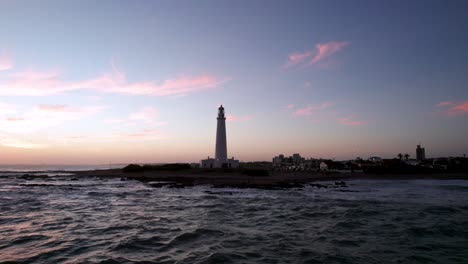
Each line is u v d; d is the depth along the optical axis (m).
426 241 15.68
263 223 20.20
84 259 12.65
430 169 93.25
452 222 20.38
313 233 17.39
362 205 28.86
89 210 26.00
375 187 51.91
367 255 13.38
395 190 46.31
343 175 84.00
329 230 18.16
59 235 16.77
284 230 18.12
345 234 17.16
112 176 83.69
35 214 23.91
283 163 129.75
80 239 15.86
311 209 26.28
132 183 60.84
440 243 15.30
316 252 13.77
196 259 12.68
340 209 26.20
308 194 40.06
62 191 44.34
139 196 37.53
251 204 29.64
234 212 24.73
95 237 16.31
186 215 23.27
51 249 14.07
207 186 51.97
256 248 14.35
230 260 12.59
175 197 36.25
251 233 17.33
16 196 37.72
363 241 15.66
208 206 28.23
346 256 13.20
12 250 13.95
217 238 16.17
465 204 29.77
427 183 62.16
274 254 13.45
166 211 25.28
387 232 17.62
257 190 45.47
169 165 91.62
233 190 45.38
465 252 13.83
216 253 13.42
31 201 32.50
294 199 34.03
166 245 14.76
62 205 29.20
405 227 18.88
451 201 32.41
